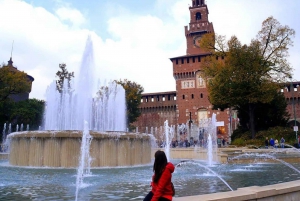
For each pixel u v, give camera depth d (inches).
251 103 1305.4
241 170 508.7
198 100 2482.8
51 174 411.2
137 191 275.1
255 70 1258.0
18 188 292.2
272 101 1376.7
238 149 948.6
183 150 935.0
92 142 507.2
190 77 2546.8
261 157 674.8
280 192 187.9
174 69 2603.3
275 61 1350.9
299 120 2253.9
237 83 1268.5
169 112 2738.7
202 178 388.2
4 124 1667.1
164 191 138.5
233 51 1311.5
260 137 1246.9
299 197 201.5
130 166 540.7
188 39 2751.0
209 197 160.1
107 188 292.4
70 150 501.0
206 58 1499.8
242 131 1446.9
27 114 1753.2
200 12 2775.6
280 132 1218.0
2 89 1653.5
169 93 2743.6
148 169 488.1
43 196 250.2
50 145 507.5
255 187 192.2
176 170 508.1
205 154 848.3
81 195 254.7
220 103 1346.0
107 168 500.7
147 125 2751.0
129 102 2025.1
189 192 274.1
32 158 516.1
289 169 525.3
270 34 1379.2
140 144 583.8
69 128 959.6
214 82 1355.8
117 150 533.0
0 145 1072.2
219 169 529.3
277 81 1339.8
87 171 454.6
